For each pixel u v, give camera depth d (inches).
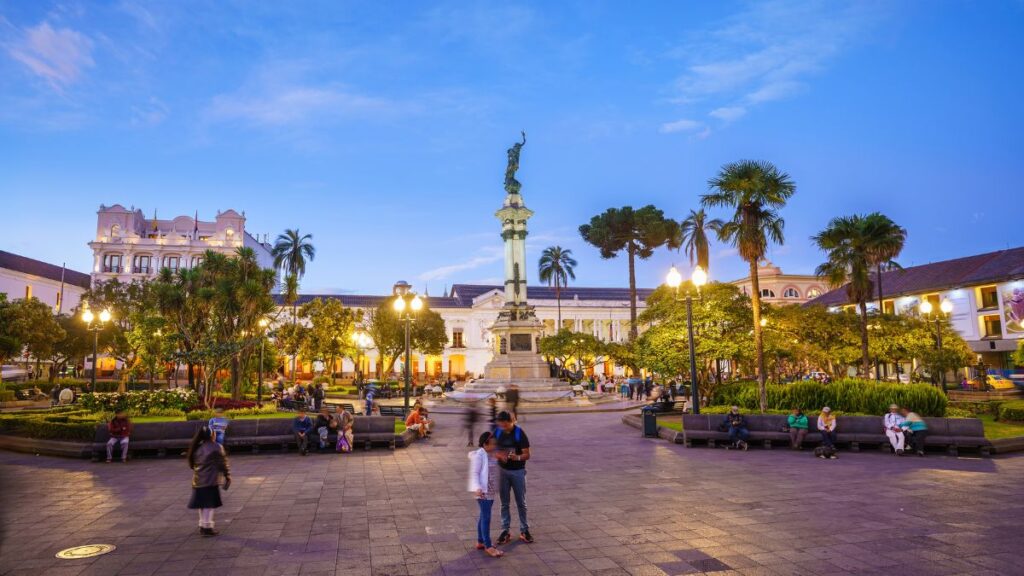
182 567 254.1
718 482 433.7
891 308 1895.9
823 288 2913.4
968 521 316.8
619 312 3302.2
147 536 301.0
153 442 574.9
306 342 1855.3
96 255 2773.1
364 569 251.1
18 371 1881.2
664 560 258.5
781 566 249.0
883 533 295.0
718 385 948.6
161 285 1096.2
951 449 556.4
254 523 325.1
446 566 253.9
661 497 383.2
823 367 1380.4
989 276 1731.1
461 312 3255.4
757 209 826.2
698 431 633.0
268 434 611.5
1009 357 1701.5
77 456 568.7
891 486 412.5
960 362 1218.0
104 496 398.3
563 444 657.0
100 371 2454.5
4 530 311.7
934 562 252.1
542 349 1847.9
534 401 1240.8
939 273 1996.8
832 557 259.6
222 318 1063.0
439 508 359.9
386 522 327.0
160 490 418.3
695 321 920.9
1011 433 621.9
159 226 3132.4
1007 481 429.1
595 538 292.0
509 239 1469.0
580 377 1879.9
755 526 310.5
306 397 1156.5
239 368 1159.0
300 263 2250.2
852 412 714.8
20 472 494.3
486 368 1428.4
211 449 306.0
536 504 365.4
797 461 534.0
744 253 812.0
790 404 767.7
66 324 1759.4
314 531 308.8
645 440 690.8
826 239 1061.1
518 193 1503.4
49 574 245.8
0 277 2353.6
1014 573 239.0
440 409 1187.3
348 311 1916.8
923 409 669.3
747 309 957.2
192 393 873.5
